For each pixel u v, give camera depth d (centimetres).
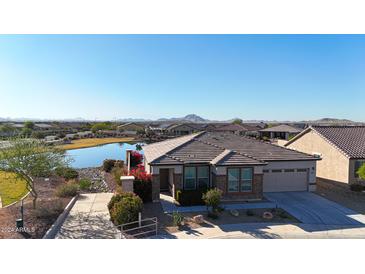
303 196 2123
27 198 1947
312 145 2938
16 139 1748
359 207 1858
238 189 1984
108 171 3303
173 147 2241
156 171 1944
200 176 2050
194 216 1597
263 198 2053
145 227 1472
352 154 2381
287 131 6975
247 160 1992
